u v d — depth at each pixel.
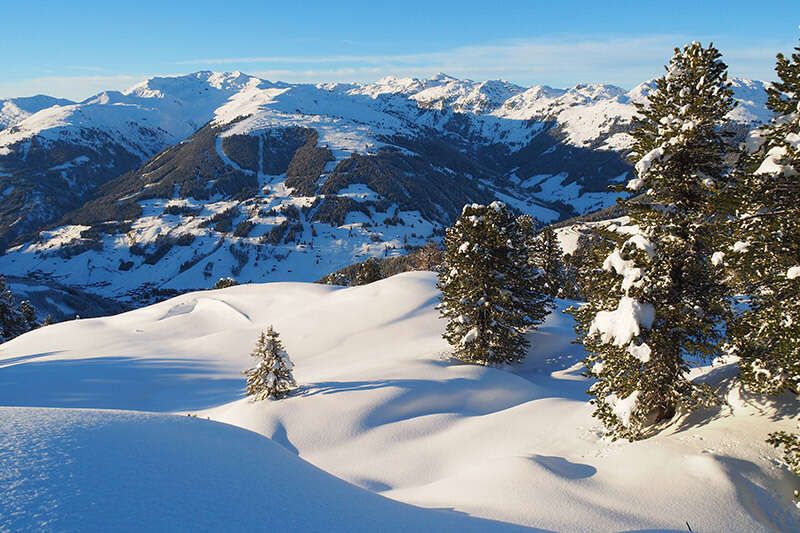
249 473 7.61
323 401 24.16
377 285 59.69
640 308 13.21
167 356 48.22
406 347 42.84
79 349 53.72
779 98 12.11
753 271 12.52
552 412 19.27
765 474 11.35
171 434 8.49
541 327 43.69
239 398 32.09
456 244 34.19
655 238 14.27
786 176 11.53
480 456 17.12
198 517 5.90
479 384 27.34
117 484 6.18
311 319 54.66
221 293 72.50
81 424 8.04
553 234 57.62
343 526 6.82
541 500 10.64
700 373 17.66
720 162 14.09
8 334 72.56
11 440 6.88
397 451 19.17
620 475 12.19
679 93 14.31
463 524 8.39
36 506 5.33
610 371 14.59
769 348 12.64
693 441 13.10
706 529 9.56
